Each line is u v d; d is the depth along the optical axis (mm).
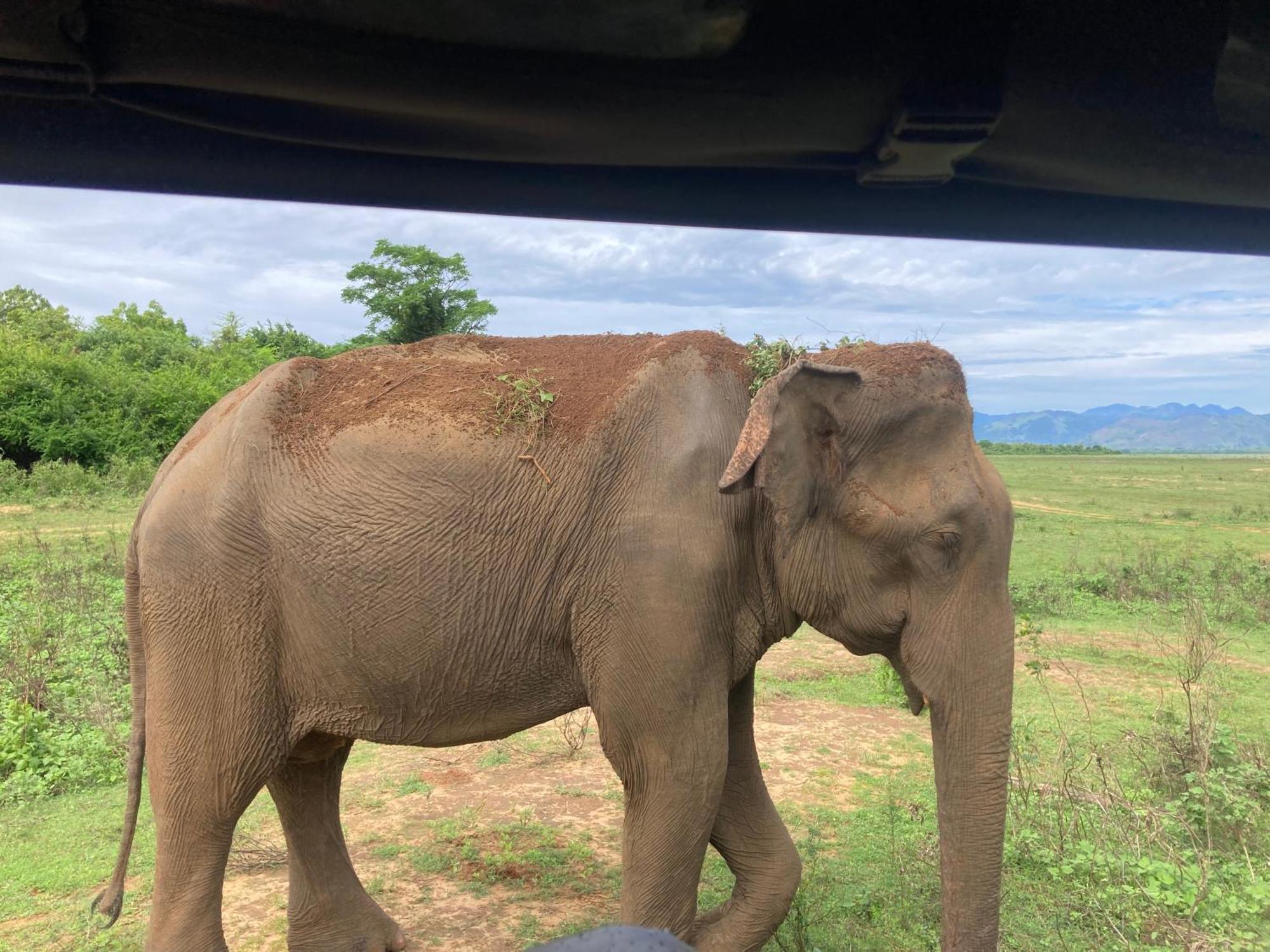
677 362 2834
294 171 1239
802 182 1302
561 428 2744
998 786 2559
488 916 3639
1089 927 3373
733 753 3131
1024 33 1050
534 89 1085
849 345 2887
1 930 3512
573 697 2852
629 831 2744
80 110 1132
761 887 3127
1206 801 3947
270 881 3947
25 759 5113
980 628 2574
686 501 2652
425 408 2811
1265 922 3293
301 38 1012
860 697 6672
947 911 2588
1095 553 13984
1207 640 6871
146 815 4609
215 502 2791
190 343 40750
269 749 2850
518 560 2713
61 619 7863
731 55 1038
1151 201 1337
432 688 2785
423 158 1234
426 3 934
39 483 19516
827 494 2670
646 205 1336
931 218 1350
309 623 2770
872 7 1000
